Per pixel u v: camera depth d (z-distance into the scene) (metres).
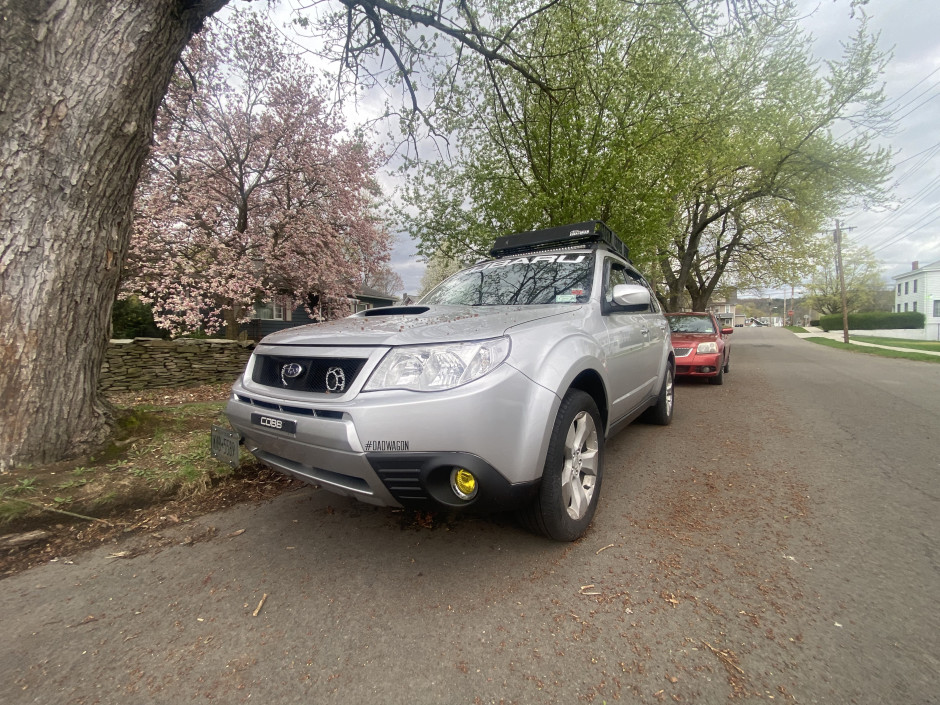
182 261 9.75
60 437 3.32
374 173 12.11
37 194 3.08
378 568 2.38
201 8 3.54
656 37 8.00
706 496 3.26
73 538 2.72
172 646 1.84
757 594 2.11
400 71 6.29
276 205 11.12
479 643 1.83
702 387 8.85
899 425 5.38
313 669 1.71
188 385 8.95
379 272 14.21
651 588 2.17
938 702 1.50
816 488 3.39
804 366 12.89
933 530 2.71
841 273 25.89
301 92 10.38
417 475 2.00
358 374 2.11
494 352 2.14
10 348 3.11
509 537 2.67
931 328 38.19
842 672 1.64
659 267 21.86
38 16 2.89
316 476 2.32
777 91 14.46
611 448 4.47
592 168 8.41
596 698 1.56
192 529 2.84
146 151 3.49
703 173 15.80
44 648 1.83
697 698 1.55
